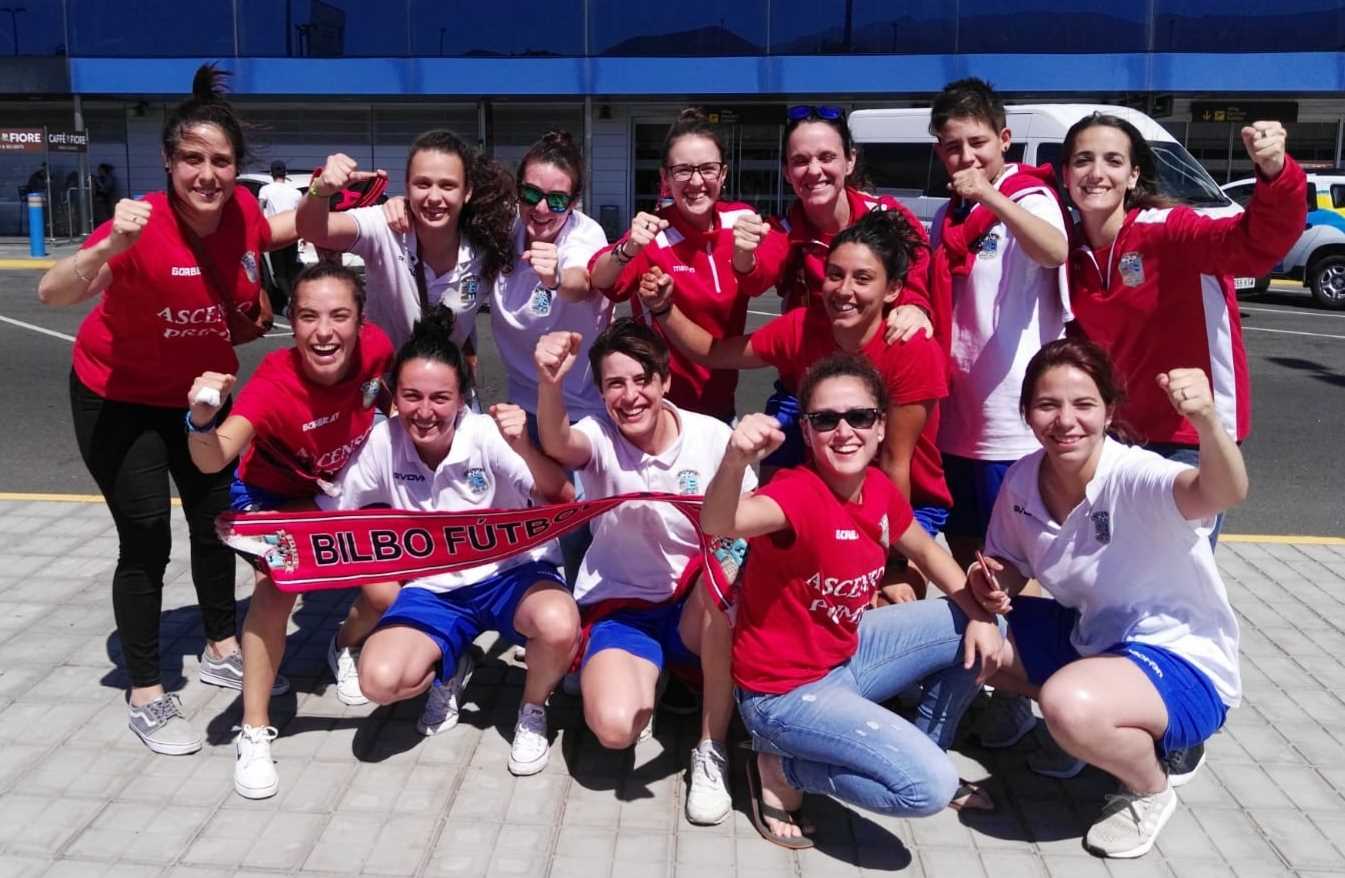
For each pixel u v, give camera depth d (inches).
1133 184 147.9
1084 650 134.2
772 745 127.0
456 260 164.1
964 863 126.5
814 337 150.9
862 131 558.3
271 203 557.6
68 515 238.4
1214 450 111.2
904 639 134.6
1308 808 138.3
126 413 145.8
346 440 148.7
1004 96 798.5
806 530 120.5
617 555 148.6
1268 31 767.1
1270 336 516.4
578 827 131.4
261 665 139.0
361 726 153.9
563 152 162.7
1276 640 186.5
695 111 161.3
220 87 148.0
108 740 147.9
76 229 932.0
